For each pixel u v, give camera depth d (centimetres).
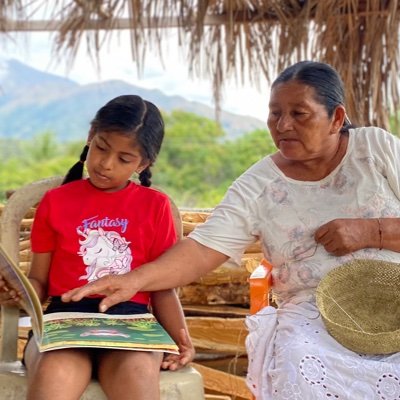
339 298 282
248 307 361
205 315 357
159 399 250
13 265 237
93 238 278
